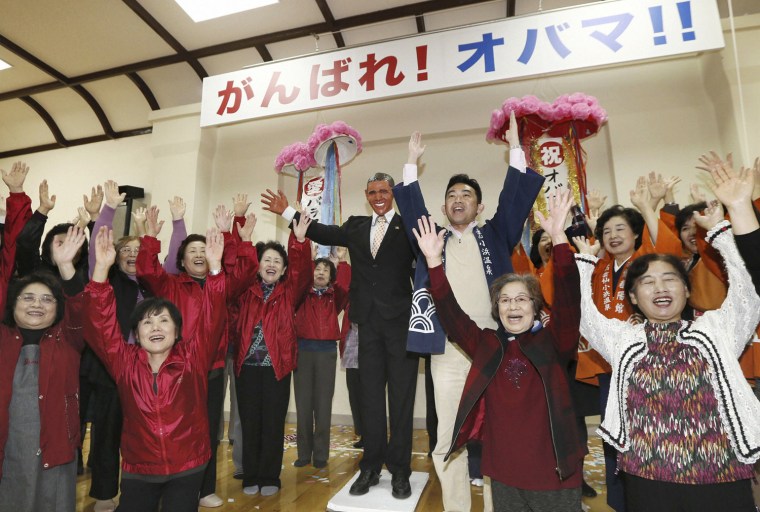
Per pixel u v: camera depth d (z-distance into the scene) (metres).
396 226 2.22
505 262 1.92
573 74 3.94
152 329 1.57
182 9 3.79
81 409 2.36
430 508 2.06
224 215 2.44
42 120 5.51
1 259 1.87
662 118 3.71
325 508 2.10
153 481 1.54
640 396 1.25
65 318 1.70
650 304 1.31
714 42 2.29
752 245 1.19
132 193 4.80
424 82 2.64
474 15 3.81
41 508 1.60
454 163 4.17
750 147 3.30
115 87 4.92
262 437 2.33
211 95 3.05
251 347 2.33
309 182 3.98
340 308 3.09
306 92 2.86
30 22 3.91
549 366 1.45
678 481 1.15
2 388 1.57
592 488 2.27
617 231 1.94
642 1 2.39
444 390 1.91
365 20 3.81
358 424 3.28
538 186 1.89
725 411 1.13
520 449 1.42
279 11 3.80
